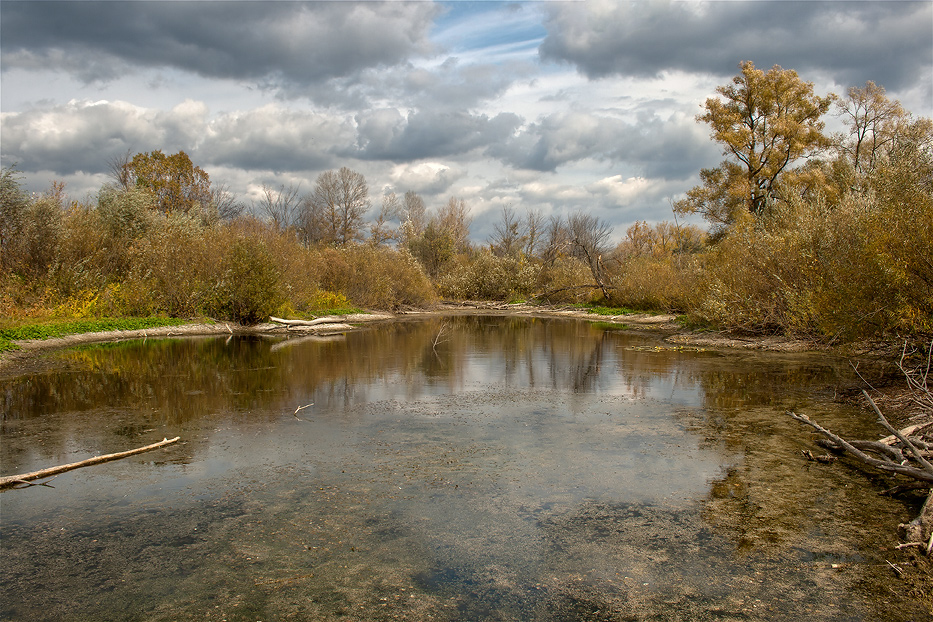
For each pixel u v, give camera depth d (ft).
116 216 78.07
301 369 38.73
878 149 98.84
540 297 130.93
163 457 19.72
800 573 12.33
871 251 30.91
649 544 13.61
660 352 49.67
